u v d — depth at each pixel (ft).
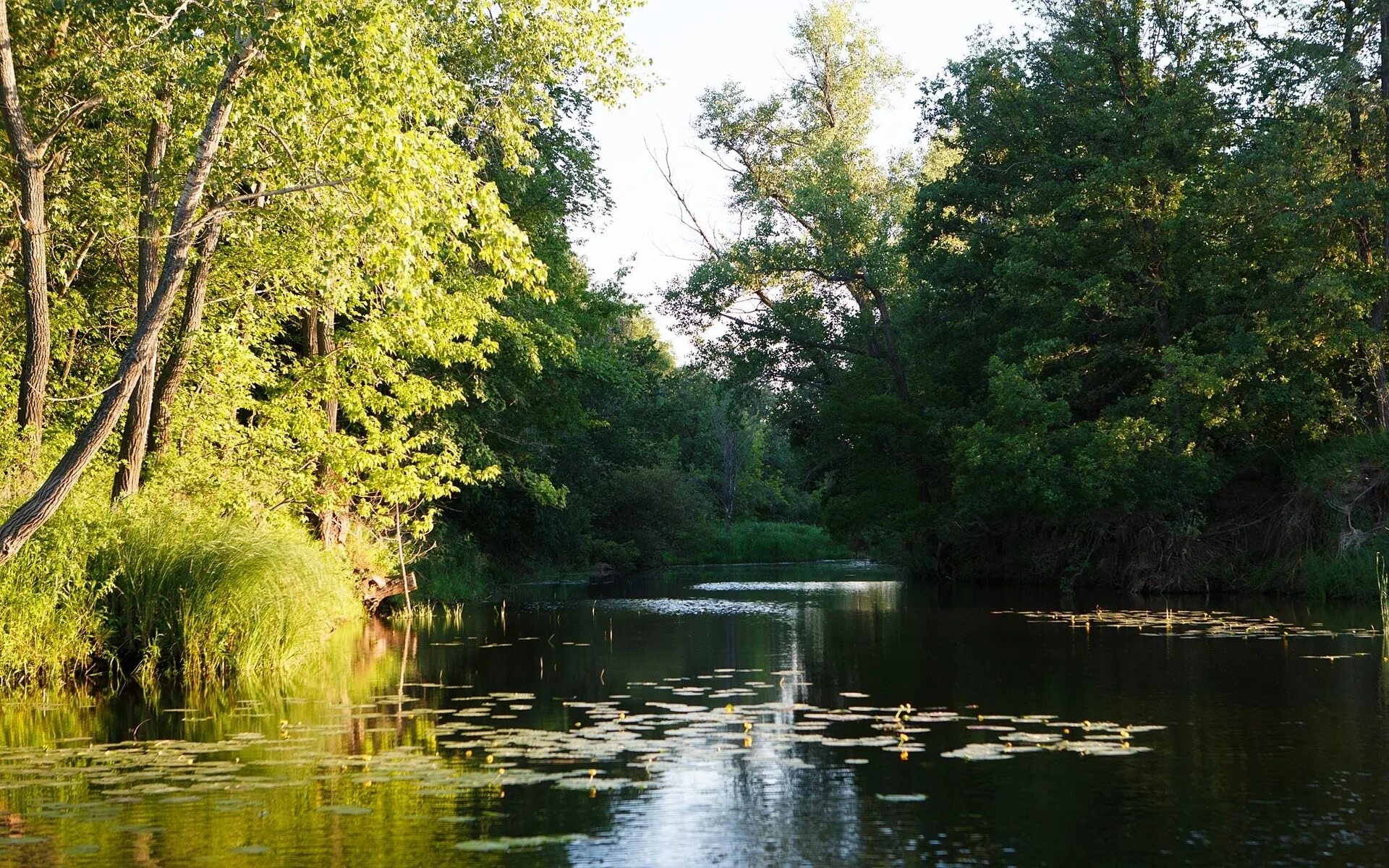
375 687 40.42
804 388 126.72
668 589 105.09
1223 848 20.63
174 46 44.78
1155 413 86.99
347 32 38.63
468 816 22.66
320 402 69.97
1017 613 70.85
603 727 32.09
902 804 23.59
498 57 59.88
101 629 42.24
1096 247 93.15
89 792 24.50
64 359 59.36
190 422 56.34
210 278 58.75
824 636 58.13
